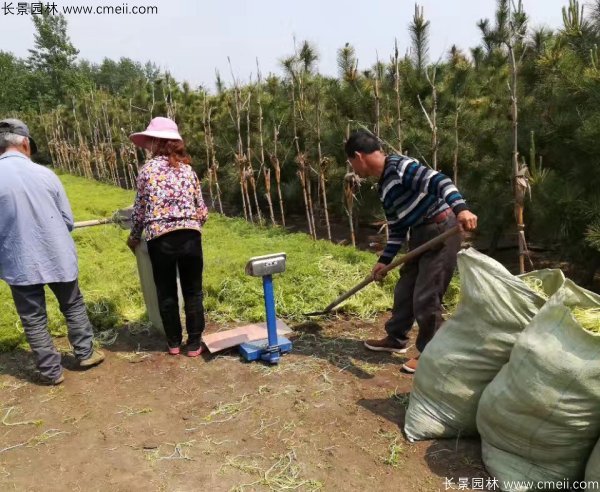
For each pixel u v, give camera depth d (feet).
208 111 36.63
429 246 10.72
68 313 12.45
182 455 9.44
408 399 11.14
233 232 27.55
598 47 15.65
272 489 8.53
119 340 14.64
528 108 18.57
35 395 11.73
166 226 12.03
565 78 16.02
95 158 55.21
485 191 20.76
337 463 9.13
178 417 10.70
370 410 10.75
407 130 23.63
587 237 15.06
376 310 16.38
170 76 46.44
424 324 11.74
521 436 8.12
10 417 10.84
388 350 13.46
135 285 17.97
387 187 11.23
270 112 32.45
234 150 33.73
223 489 8.55
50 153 74.38
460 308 9.47
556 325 7.66
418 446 9.55
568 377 7.40
